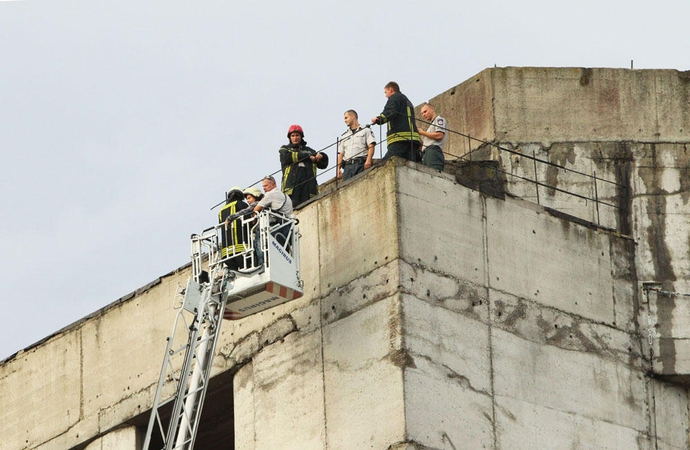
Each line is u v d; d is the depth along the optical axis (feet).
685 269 191.72
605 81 201.46
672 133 199.62
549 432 175.22
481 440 169.99
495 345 174.70
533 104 200.54
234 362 185.78
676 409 186.70
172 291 196.34
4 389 210.18
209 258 173.37
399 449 165.37
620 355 184.44
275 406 179.52
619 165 197.98
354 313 174.09
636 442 181.88
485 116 201.26
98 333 202.28
